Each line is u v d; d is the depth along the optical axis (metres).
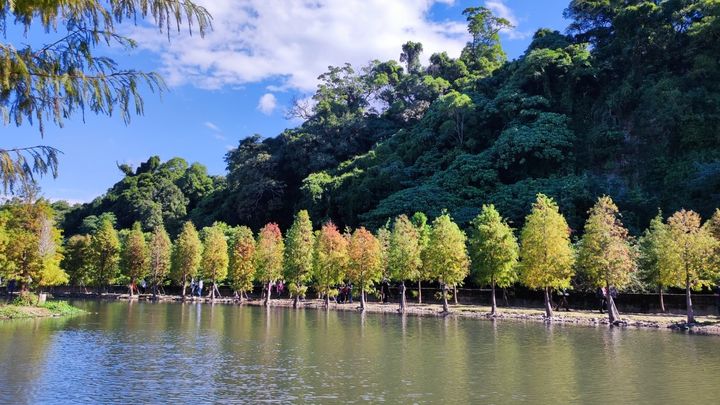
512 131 75.69
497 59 126.38
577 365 20.69
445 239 46.19
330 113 115.31
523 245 41.72
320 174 96.06
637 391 16.34
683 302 42.16
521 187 67.81
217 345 26.02
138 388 16.50
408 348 25.23
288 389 16.52
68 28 8.73
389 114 119.69
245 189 101.44
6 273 43.47
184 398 15.30
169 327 33.91
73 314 42.88
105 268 74.75
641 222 59.28
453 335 30.48
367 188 82.31
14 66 8.00
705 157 62.72
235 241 68.94
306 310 51.84
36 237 44.53
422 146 90.25
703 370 19.66
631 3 88.31
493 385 17.17
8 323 34.88
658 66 75.75
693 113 66.06
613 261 36.41
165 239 75.19
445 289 47.47
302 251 56.38
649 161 67.75
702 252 33.41
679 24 74.94
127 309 50.19
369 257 51.81
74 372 18.86
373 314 46.84
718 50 69.56
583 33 94.94
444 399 15.34
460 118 88.81
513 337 29.48
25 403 14.62
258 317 42.59
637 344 26.55
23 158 8.70
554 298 50.78
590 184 63.94
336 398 15.41
